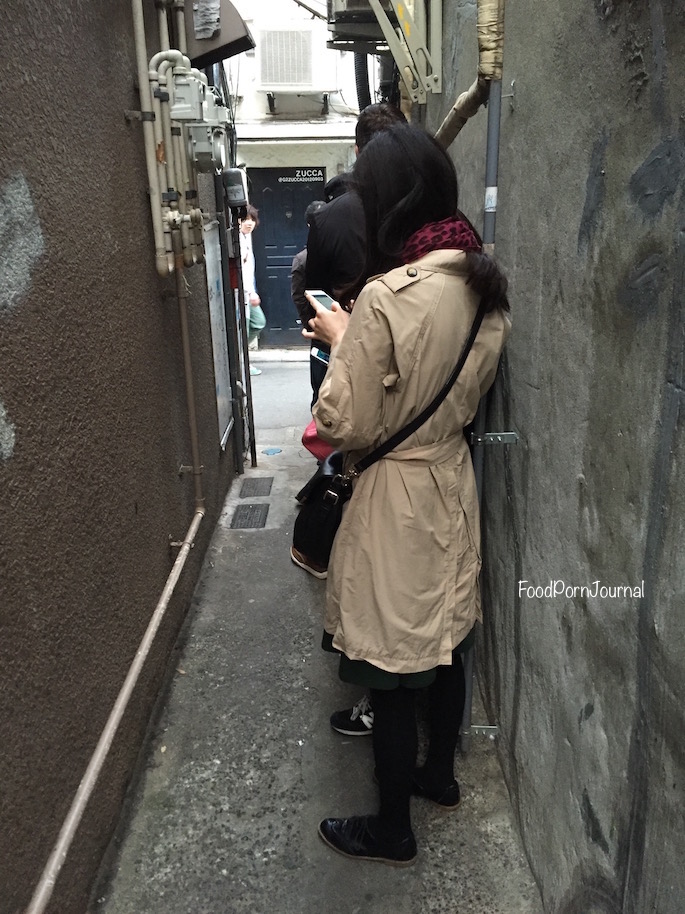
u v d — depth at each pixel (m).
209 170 2.43
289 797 1.89
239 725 2.15
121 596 1.80
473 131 2.14
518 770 1.71
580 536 1.21
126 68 1.92
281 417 5.53
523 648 1.61
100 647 1.64
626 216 0.98
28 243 1.27
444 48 2.82
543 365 1.40
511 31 1.59
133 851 1.74
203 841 1.76
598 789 1.15
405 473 1.46
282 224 8.20
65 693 1.43
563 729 1.33
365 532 1.49
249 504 3.77
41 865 1.30
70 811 1.28
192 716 2.20
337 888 1.63
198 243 2.44
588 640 1.18
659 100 0.87
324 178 8.07
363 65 5.93
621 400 1.02
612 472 1.06
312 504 1.96
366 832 1.70
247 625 2.67
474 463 1.68
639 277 0.95
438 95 2.95
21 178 1.24
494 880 1.63
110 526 1.72
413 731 1.61
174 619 2.52
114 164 1.79
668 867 0.90
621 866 1.06
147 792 1.91
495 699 1.96
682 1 0.79
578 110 1.16
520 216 1.54
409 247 1.41
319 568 1.95
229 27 2.31
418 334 1.34
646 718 0.96
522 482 1.57
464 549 1.55
